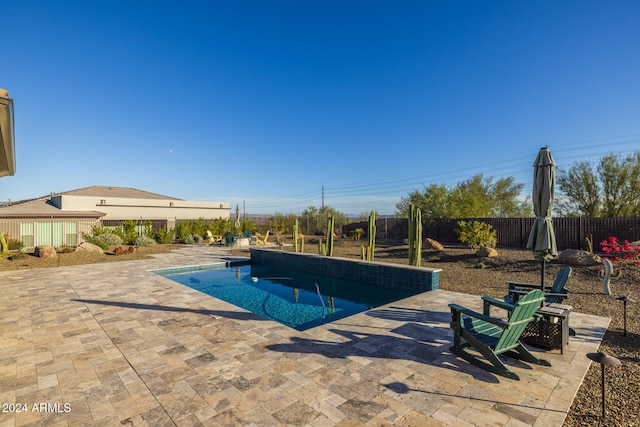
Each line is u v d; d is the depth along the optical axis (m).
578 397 3.20
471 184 28.69
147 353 4.38
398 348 4.48
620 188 17.83
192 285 10.89
